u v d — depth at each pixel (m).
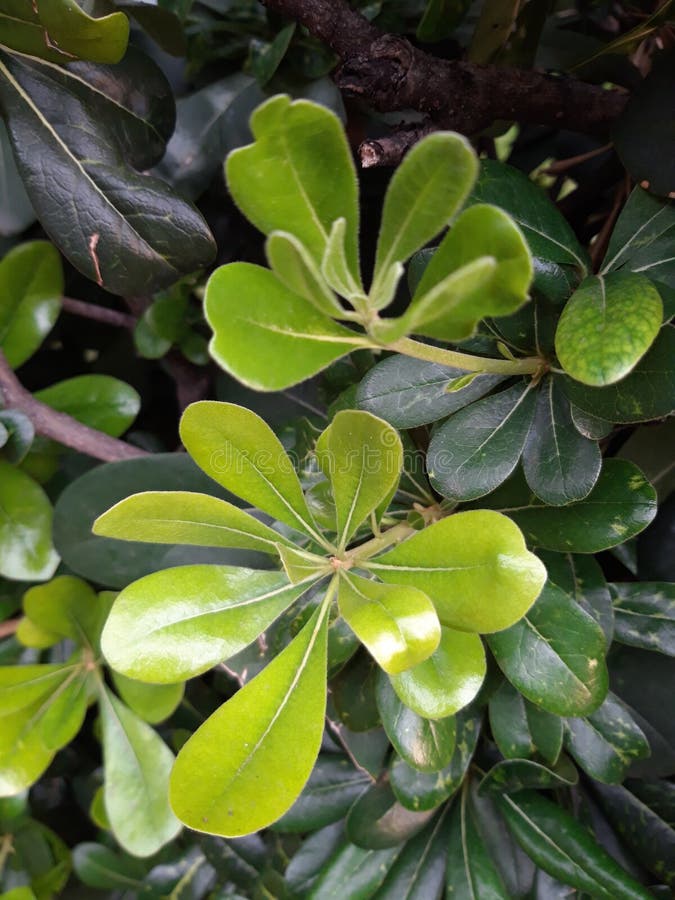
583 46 0.24
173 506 0.13
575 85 0.20
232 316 0.10
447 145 0.09
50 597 0.24
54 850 0.31
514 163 0.27
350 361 0.21
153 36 0.22
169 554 0.22
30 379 0.34
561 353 0.13
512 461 0.16
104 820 0.28
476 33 0.21
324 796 0.23
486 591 0.13
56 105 0.18
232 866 0.26
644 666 0.20
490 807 0.23
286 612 0.19
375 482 0.14
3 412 0.23
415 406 0.17
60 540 0.22
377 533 0.16
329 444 0.14
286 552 0.14
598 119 0.21
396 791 0.20
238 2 0.25
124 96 0.20
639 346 0.12
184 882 0.28
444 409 0.16
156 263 0.19
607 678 0.17
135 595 0.14
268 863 0.26
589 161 0.27
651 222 0.16
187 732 0.28
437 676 0.14
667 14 0.19
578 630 0.17
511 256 0.09
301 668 0.14
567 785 0.20
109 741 0.25
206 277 0.27
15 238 0.29
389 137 0.18
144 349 0.28
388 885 0.22
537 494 0.16
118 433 0.26
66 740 0.25
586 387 0.15
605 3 0.26
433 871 0.23
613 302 0.13
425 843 0.23
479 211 0.09
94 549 0.22
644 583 0.20
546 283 0.15
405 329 0.09
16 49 0.18
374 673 0.19
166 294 0.27
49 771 0.31
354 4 0.24
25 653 0.27
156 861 0.30
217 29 0.25
